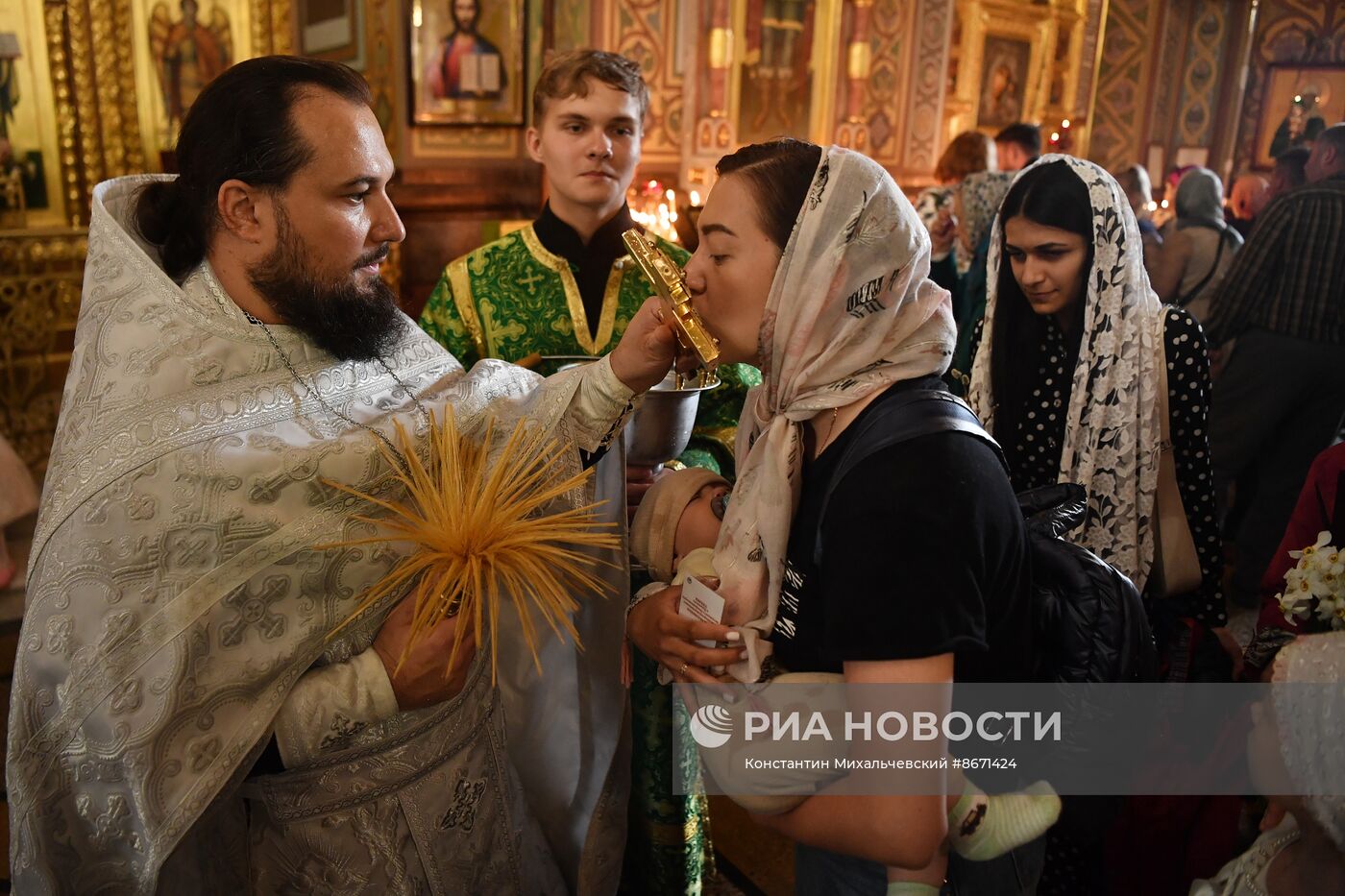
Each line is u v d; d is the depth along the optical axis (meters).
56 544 1.09
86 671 1.07
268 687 1.14
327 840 1.25
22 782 1.11
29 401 4.92
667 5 6.05
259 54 5.67
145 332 1.14
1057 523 1.20
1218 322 2.85
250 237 1.14
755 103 6.50
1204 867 1.40
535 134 1.96
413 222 6.07
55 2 4.89
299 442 1.17
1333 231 2.61
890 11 6.97
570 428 1.37
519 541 1.16
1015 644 1.00
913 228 0.97
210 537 1.11
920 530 0.86
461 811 1.36
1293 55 4.91
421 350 1.37
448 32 5.89
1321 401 2.73
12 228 4.86
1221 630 1.74
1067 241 1.57
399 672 1.16
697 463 1.84
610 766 1.62
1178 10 7.98
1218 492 2.93
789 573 1.04
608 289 1.97
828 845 0.97
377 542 1.13
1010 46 8.19
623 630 1.57
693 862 1.90
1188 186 3.69
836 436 0.99
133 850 1.12
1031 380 1.73
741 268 1.01
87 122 5.09
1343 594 1.07
